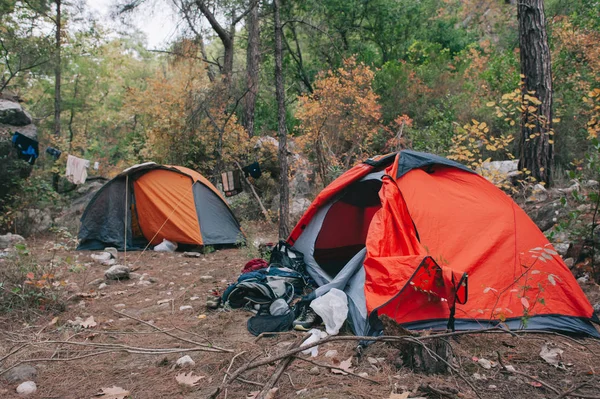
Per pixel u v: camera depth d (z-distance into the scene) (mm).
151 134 13820
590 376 3338
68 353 3969
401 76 14023
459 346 3846
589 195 5246
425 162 5219
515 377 3316
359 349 3740
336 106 11648
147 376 3539
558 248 5918
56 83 15016
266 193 12898
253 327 4516
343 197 6309
